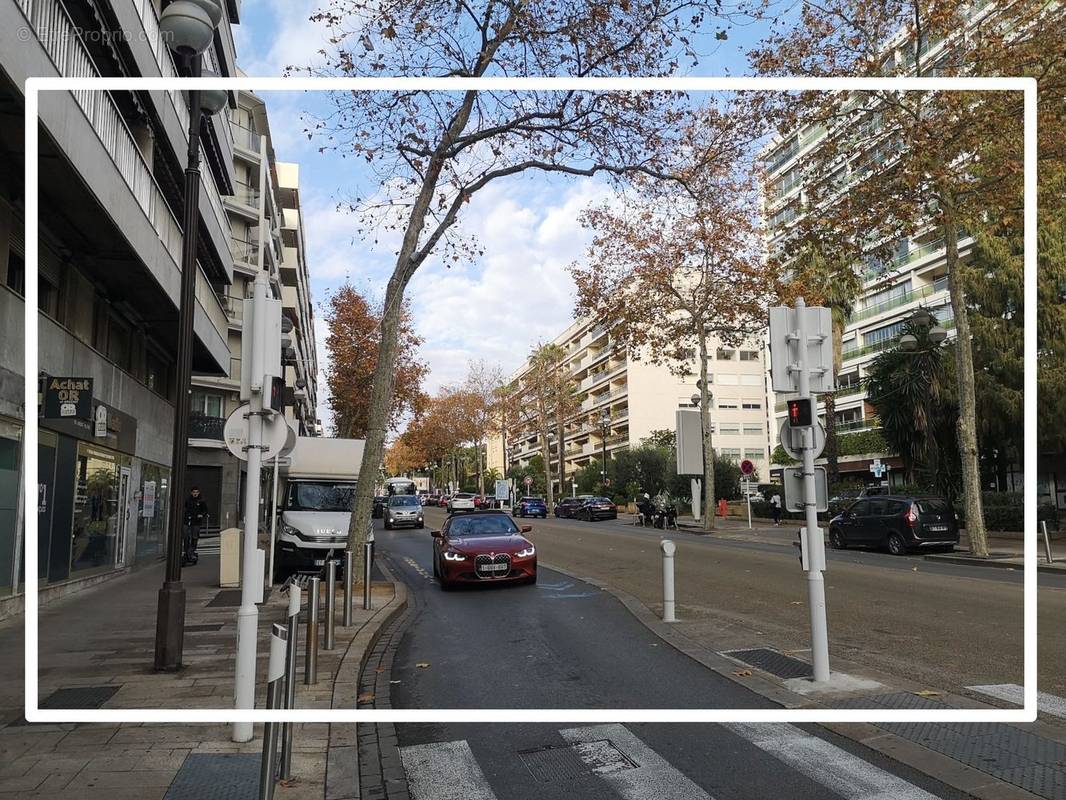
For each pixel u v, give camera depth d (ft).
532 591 45.44
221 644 29.12
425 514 191.93
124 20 43.14
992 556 61.36
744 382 258.37
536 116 45.88
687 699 21.13
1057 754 15.90
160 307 59.00
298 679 23.57
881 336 162.50
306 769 15.94
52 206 39.37
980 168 61.11
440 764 16.69
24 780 14.97
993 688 21.39
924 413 89.97
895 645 27.81
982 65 58.18
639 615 35.47
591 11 42.19
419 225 45.73
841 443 168.66
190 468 121.29
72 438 43.91
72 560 44.60
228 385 124.67
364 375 151.23
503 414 254.06
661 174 48.14
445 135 45.34
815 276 81.92
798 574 51.03
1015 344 84.94
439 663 27.09
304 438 60.54
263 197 133.08
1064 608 35.19
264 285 19.30
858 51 61.82
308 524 54.34
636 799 14.37
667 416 254.06
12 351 35.17
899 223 63.52
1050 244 82.53
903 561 62.95
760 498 155.84
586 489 231.30
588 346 302.04
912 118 61.98
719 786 14.83
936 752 16.20
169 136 54.95
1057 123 57.11
